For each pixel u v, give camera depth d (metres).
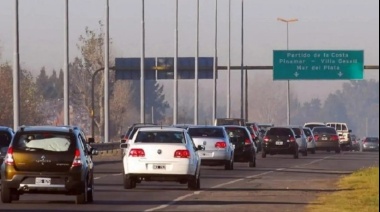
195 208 55.22
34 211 52.53
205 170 99.06
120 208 55.06
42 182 56.19
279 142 137.50
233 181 80.88
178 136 69.69
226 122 165.12
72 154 56.47
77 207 55.38
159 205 57.09
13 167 56.28
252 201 60.34
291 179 84.62
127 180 69.88
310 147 163.62
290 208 55.62
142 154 68.81
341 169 104.94
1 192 57.03
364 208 55.59
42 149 56.41
